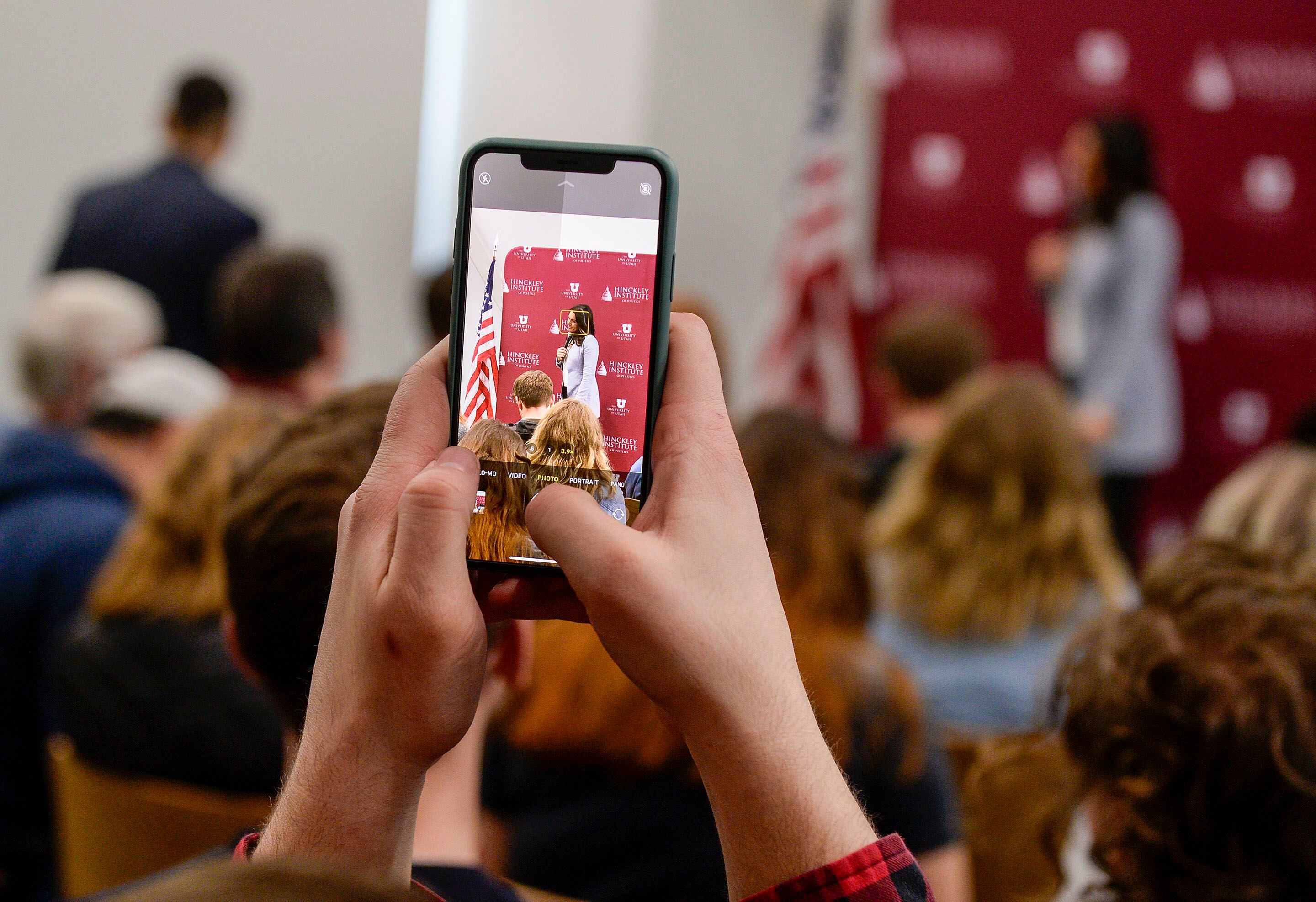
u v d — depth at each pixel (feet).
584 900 4.36
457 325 2.40
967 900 4.71
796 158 14.69
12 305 14.55
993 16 15.06
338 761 1.83
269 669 3.06
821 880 1.73
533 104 14.57
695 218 14.60
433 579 1.78
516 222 2.49
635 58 14.08
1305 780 2.80
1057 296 13.83
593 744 4.25
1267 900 2.83
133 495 7.25
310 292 8.04
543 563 2.24
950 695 6.36
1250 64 14.97
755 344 14.87
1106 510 13.61
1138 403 13.47
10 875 6.08
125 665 4.87
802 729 1.79
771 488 4.95
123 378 7.37
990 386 6.81
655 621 1.76
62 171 14.66
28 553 6.19
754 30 14.46
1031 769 5.03
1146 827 2.93
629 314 2.46
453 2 15.10
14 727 6.14
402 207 15.34
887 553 6.68
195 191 12.49
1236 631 2.99
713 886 4.25
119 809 4.78
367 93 15.17
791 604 4.78
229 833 4.61
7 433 9.53
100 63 14.65
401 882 1.86
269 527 2.97
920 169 15.28
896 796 4.55
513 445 2.37
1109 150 13.43
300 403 8.13
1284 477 5.94
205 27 14.87
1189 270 15.24
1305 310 15.19
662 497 1.96
